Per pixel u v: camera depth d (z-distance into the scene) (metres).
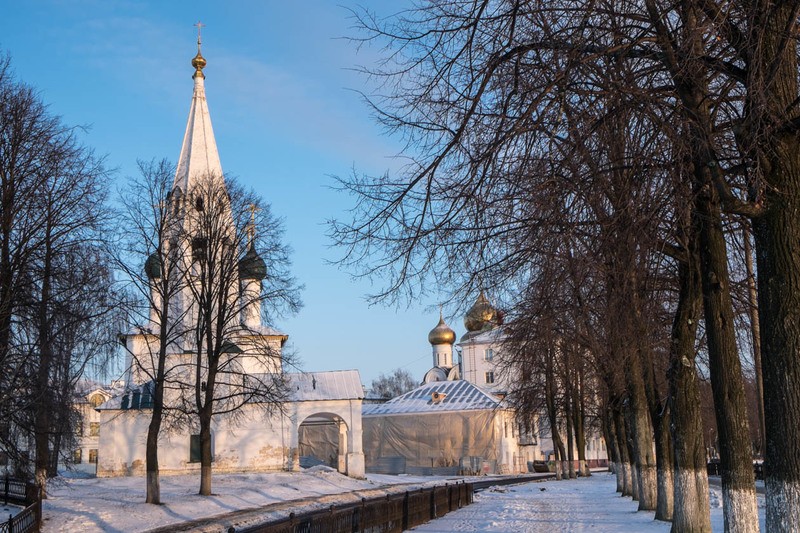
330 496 42.88
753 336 22.34
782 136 10.30
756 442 71.56
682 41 10.84
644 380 23.97
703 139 10.98
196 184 39.88
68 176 27.38
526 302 16.98
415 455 84.31
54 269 26.41
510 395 60.59
